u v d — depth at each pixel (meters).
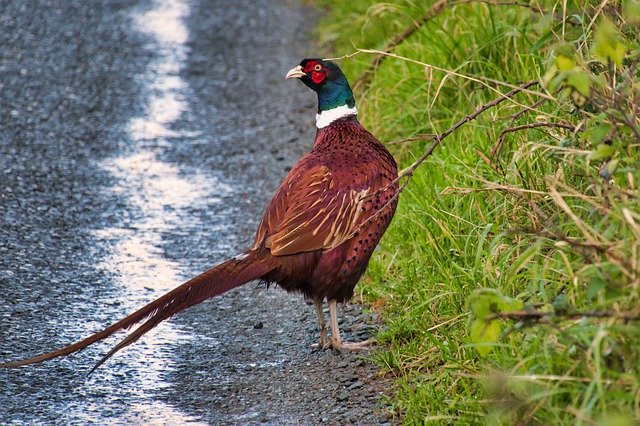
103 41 18.58
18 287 10.23
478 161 9.87
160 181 13.33
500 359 7.37
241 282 8.45
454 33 13.02
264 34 19.33
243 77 17.28
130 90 16.52
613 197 7.21
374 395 8.26
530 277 7.85
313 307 10.12
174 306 8.16
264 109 15.98
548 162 8.75
